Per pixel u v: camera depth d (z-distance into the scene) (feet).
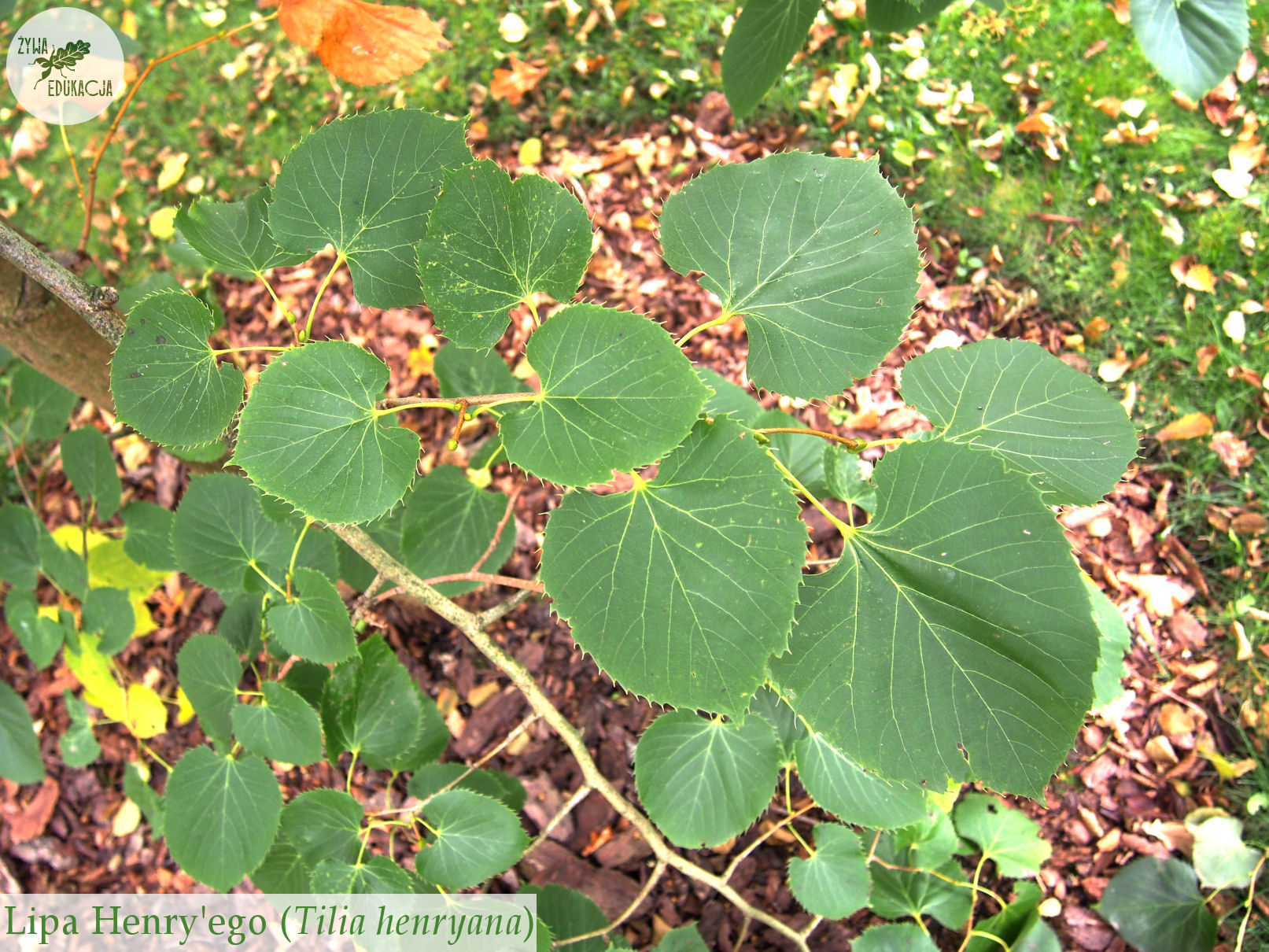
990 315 2.91
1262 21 2.99
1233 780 2.35
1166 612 2.53
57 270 1.16
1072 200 2.98
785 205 1.14
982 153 3.06
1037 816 2.39
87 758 2.24
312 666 1.77
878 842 2.05
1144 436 2.71
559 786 2.52
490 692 2.61
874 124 3.12
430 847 1.57
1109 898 2.24
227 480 1.68
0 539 2.06
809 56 3.24
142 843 2.70
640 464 0.95
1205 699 2.46
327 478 0.99
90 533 2.30
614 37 3.35
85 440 1.93
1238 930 2.22
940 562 1.04
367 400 1.01
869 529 1.08
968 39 3.17
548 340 1.00
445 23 3.44
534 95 3.35
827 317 1.15
